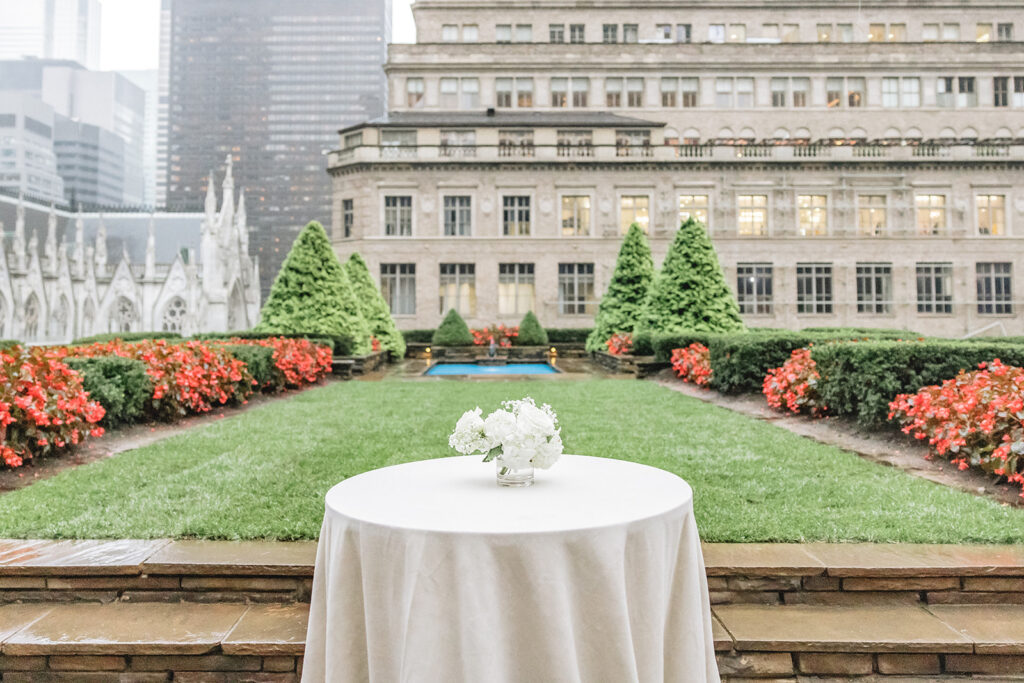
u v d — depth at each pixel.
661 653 2.74
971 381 7.39
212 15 164.50
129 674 3.59
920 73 41.91
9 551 4.34
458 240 37.44
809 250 37.06
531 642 2.52
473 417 3.36
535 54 43.16
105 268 39.78
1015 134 41.53
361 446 7.82
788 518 4.96
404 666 2.48
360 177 37.69
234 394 11.98
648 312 21.34
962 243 36.81
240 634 3.67
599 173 37.38
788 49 42.16
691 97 42.66
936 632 3.68
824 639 3.62
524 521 2.66
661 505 2.94
